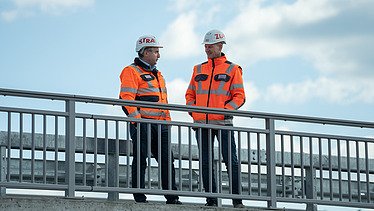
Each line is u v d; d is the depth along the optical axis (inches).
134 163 452.8
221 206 483.5
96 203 416.2
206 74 484.4
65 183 422.9
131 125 456.8
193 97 490.0
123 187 438.6
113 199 452.1
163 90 475.5
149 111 463.8
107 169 432.5
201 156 451.8
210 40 482.9
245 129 462.3
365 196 553.3
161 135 459.5
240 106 478.3
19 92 415.5
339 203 476.4
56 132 423.8
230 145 458.0
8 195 452.1
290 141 470.9
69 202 411.5
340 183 478.9
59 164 470.6
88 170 472.7
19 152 417.4
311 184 503.5
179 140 446.3
